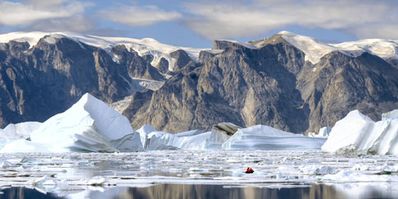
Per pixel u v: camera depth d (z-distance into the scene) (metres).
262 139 196.12
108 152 169.62
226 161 122.38
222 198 61.22
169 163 115.69
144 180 76.06
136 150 186.38
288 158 131.62
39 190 66.75
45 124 174.75
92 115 172.00
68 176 83.69
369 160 121.94
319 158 132.50
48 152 166.62
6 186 70.75
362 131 151.38
